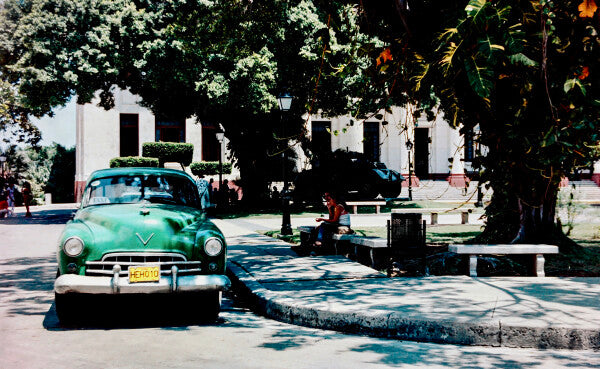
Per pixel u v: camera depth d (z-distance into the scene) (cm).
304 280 769
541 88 746
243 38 1238
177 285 562
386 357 465
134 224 588
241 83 2102
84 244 564
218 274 602
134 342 504
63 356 453
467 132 909
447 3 665
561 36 723
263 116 2466
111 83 2319
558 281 750
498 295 648
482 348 502
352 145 3484
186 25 1280
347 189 2627
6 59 2291
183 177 757
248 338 529
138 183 723
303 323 591
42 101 2106
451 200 3039
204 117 2528
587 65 720
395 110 3672
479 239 1003
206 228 620
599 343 495
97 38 2020
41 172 4334
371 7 811
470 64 507
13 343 495
